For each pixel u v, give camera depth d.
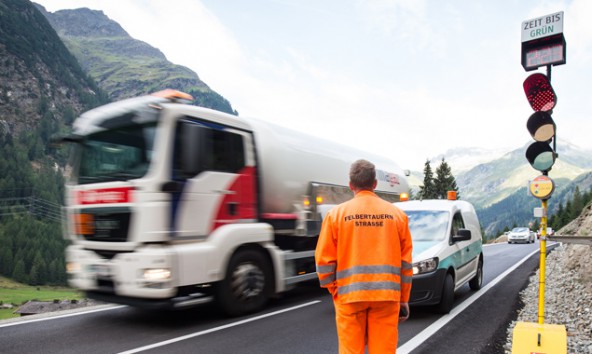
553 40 5.17
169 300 6.10
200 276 6.43
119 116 6.70
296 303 8.55
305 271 9.06
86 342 5.81
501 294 9.70
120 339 5.95
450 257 7.82
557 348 4.33
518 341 4.49
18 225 138.12
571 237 11.35
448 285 7.60
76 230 6.99
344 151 11.09
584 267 10.55
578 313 7.55
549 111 5.07
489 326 6.69
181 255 6.16
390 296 3.11
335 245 3.27
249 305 7.43
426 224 8.44
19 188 165.12
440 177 68.56
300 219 8.92
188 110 6.64
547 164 5.03
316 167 9.62
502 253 23.09
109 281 6.51
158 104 6.27
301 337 6.06
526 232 35.25
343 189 10.59
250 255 7.46
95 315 7.49
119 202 6.34
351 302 3.13
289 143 9.01
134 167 6.33
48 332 6.33
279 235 8.52
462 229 8.44
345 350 3.18
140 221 6.07
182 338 5.98
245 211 7.52
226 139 7.31
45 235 136.25
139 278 6.04
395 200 13.31
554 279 11.74
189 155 6.46
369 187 3.40
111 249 6.43
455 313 7.61
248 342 5.82
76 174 7.11
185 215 6.41
